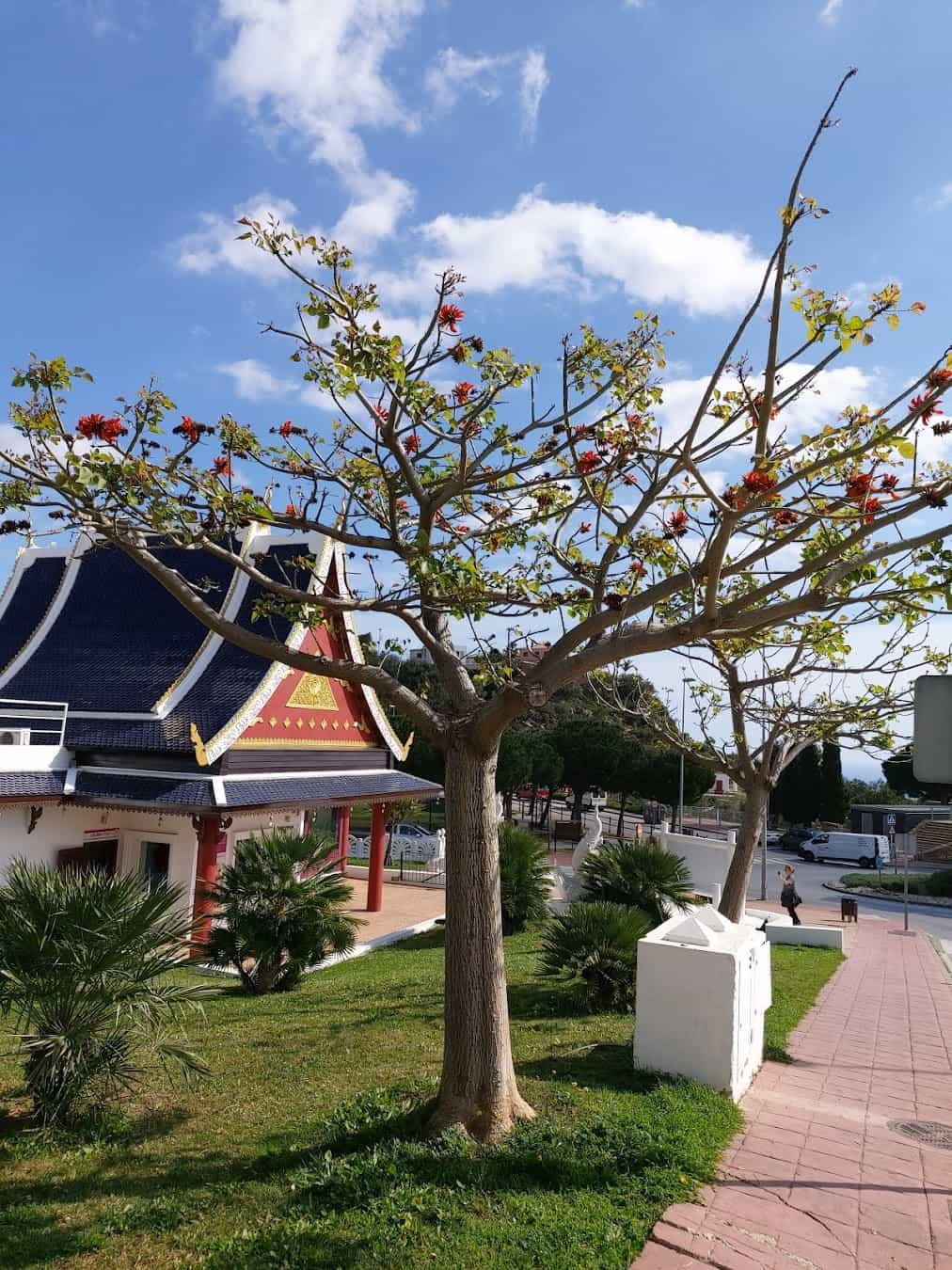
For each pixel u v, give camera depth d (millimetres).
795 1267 4805
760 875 39969
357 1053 8570
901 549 5547
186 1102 7309
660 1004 7785
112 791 17281
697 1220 5211
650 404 7859
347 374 6738
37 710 19531
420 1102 6621
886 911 29672
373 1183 5352
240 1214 5254
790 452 6758
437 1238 4801
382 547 7527
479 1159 5656
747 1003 8148
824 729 13391
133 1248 4918
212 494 7395
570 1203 5297
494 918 6422
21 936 6629
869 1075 8781
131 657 21078
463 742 6551
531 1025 9648
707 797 66250
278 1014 10625
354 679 6766
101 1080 7047
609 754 42688
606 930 10727
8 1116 7059
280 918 12203
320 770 20969
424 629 7215
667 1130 6340
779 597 10352
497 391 7742
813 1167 6199
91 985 6727
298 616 8086
